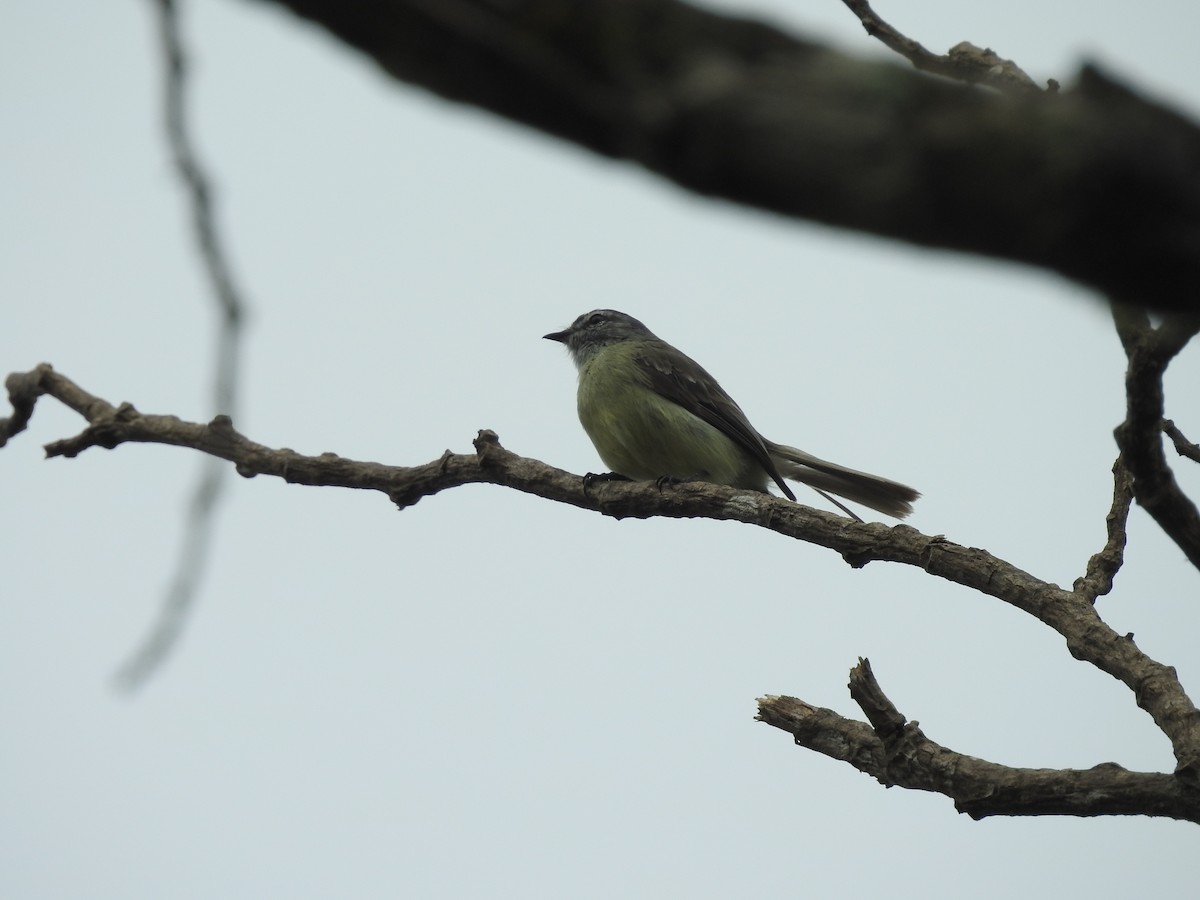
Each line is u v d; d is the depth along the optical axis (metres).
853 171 2.84
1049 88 6.59
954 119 2.81
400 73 3.02
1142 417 6.55
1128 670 7.13
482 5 2.98
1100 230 2.80
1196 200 2.77
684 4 3.01
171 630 4.55
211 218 4.05
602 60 2.97
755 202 2.96
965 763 7.16
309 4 2.95
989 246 2.88
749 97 2.87
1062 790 6.77
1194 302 2.92
